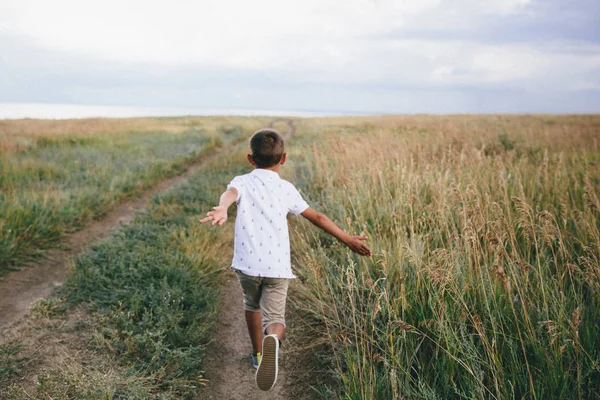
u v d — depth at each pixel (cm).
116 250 510
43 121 2844
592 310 291
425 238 411
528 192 552
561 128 1490
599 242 314
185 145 1838
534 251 407
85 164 1126
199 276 448
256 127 3628
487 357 256
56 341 331
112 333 330
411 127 2206
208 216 229
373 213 510
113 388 268
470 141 1095
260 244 261
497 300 301
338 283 357
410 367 269
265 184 272
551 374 229
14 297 414
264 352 234
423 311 299
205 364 321
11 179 827
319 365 316
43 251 532
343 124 3512
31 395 265
